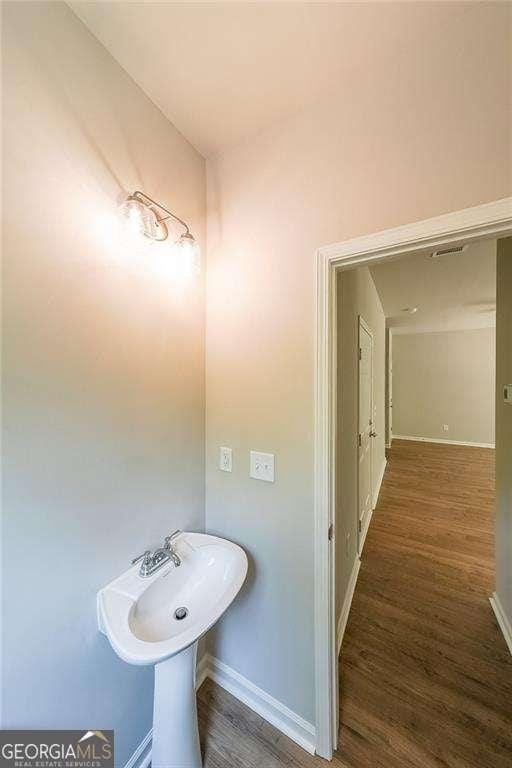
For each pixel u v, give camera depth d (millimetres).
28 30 721
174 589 1049
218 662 1359
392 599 1845
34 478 745
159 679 943
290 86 1014
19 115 704
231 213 1271
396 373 6570
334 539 1096
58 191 789
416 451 5488
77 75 832
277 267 1148
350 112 983
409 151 888
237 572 1031
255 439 1219
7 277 686
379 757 1067
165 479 1165
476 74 797
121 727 969
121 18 833
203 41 890
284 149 1124
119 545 979
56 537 793
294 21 837
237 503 1282
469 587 1947
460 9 804
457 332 5996
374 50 906
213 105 1086
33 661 736
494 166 780
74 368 837
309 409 1084
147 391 1081
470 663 1425
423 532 2652
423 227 868
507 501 1619
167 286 1156
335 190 1014
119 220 966
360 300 2244
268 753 1086
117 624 808
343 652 1486
